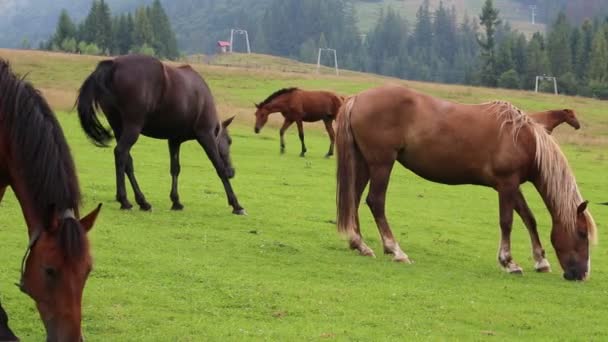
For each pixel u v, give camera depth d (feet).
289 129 133.28
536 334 32.83
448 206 71.00
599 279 45.91
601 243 58.49
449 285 40.34
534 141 44.68
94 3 420.36
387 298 36.37
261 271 39.65
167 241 44.50
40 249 22.26
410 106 44.47
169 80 51.21
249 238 47.44
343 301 35.32
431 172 45.27
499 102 45.47
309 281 38.52
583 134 166.71
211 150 54.80
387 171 45.03
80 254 22.08
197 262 39.99
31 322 29.45
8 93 24.58
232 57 500.74
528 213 46.93
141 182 67.41
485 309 35.94
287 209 60.18
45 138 23.71
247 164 88.79
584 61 380.37
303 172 85.61
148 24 435.12
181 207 55.42
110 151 86.58
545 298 39.52
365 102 44.83
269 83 218.18
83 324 29.43
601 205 78.79
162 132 52.65
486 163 44.60
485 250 52.16
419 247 51.08
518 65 378.12
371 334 30.66
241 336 29.25
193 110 53.06
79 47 379.55
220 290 35.29
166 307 32.40
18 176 24.21
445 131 44.32
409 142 44.62
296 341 29.07
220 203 60.18
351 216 45.55
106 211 51.55
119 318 30.40
